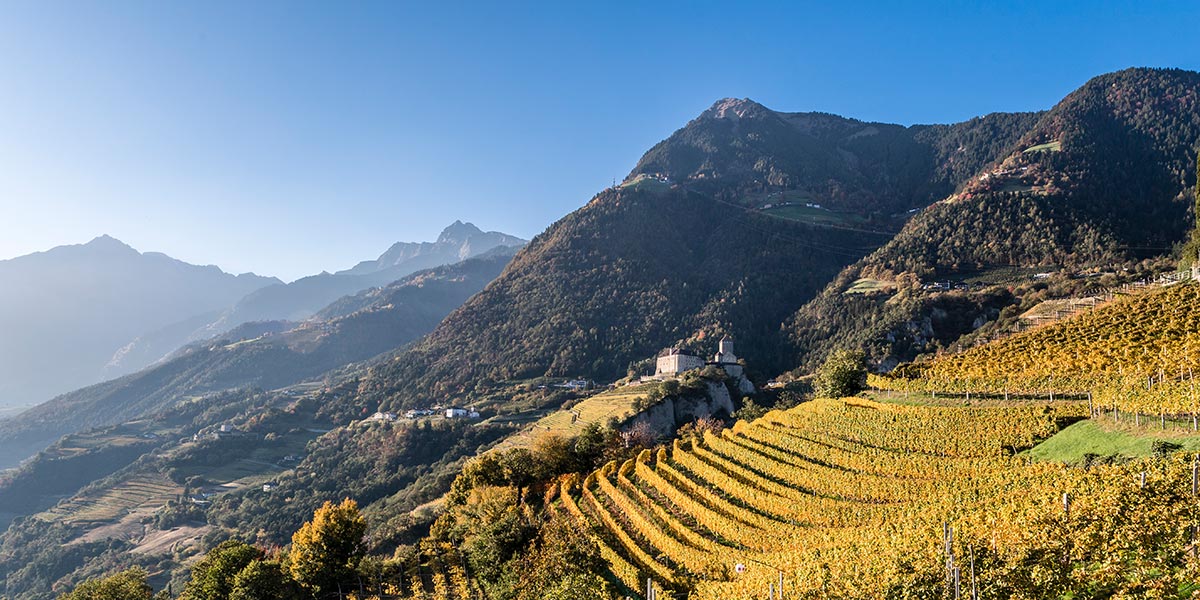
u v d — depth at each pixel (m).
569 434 145.75
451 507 87.00
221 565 69.19
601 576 49.00
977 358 77.88
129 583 70.75
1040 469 39.41
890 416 62.56
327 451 199.88
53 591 134.12
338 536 71.88
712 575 43.59
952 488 41.84
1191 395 37.25
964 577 24.41
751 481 56.44
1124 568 21.33
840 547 35.06
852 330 198.25
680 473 64.31
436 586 69.12
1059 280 173.12
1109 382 54.66
